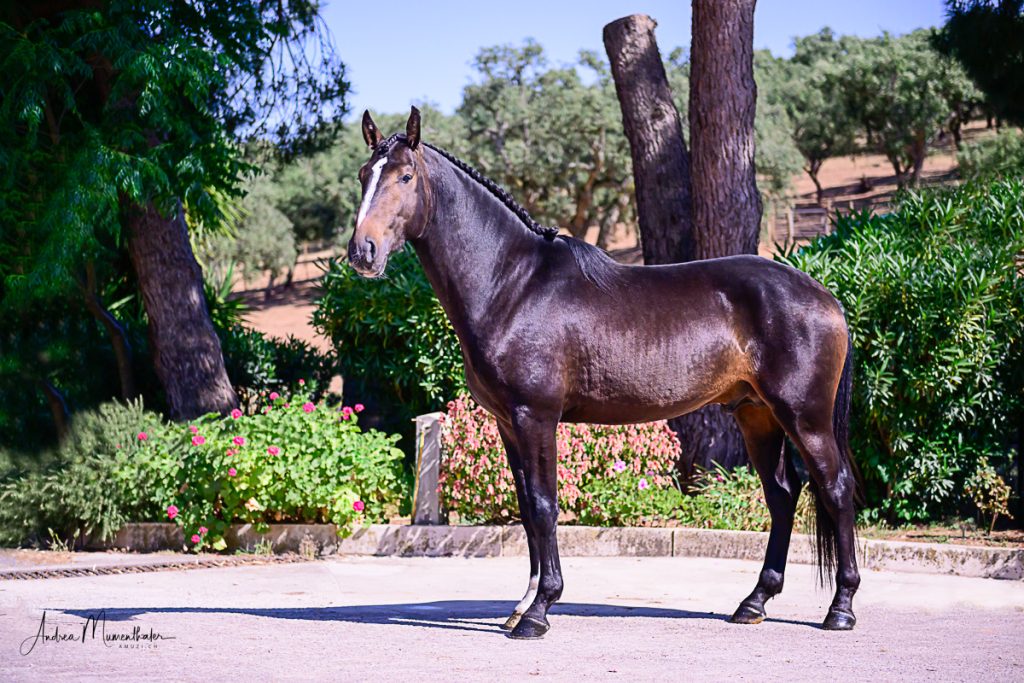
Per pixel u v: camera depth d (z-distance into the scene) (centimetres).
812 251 1003
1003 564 752
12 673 420
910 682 415
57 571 753
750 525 898
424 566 810
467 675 420
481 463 888
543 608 516
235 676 415
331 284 1159
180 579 736
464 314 528
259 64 1245
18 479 917
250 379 1298
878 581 726
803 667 443
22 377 1131
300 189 5488
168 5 1048
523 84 4588
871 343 915
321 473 877
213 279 1578
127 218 1106
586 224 4741
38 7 1075
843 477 551
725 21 1007
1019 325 910
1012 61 1330
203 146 1053
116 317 1244
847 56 6794
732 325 547
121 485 896
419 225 514
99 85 1103
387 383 1173
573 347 527
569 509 916
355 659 452
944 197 1028
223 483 873
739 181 1020
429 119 4662
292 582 729
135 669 428
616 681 411
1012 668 443
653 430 924
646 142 1086
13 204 1027
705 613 601
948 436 917
